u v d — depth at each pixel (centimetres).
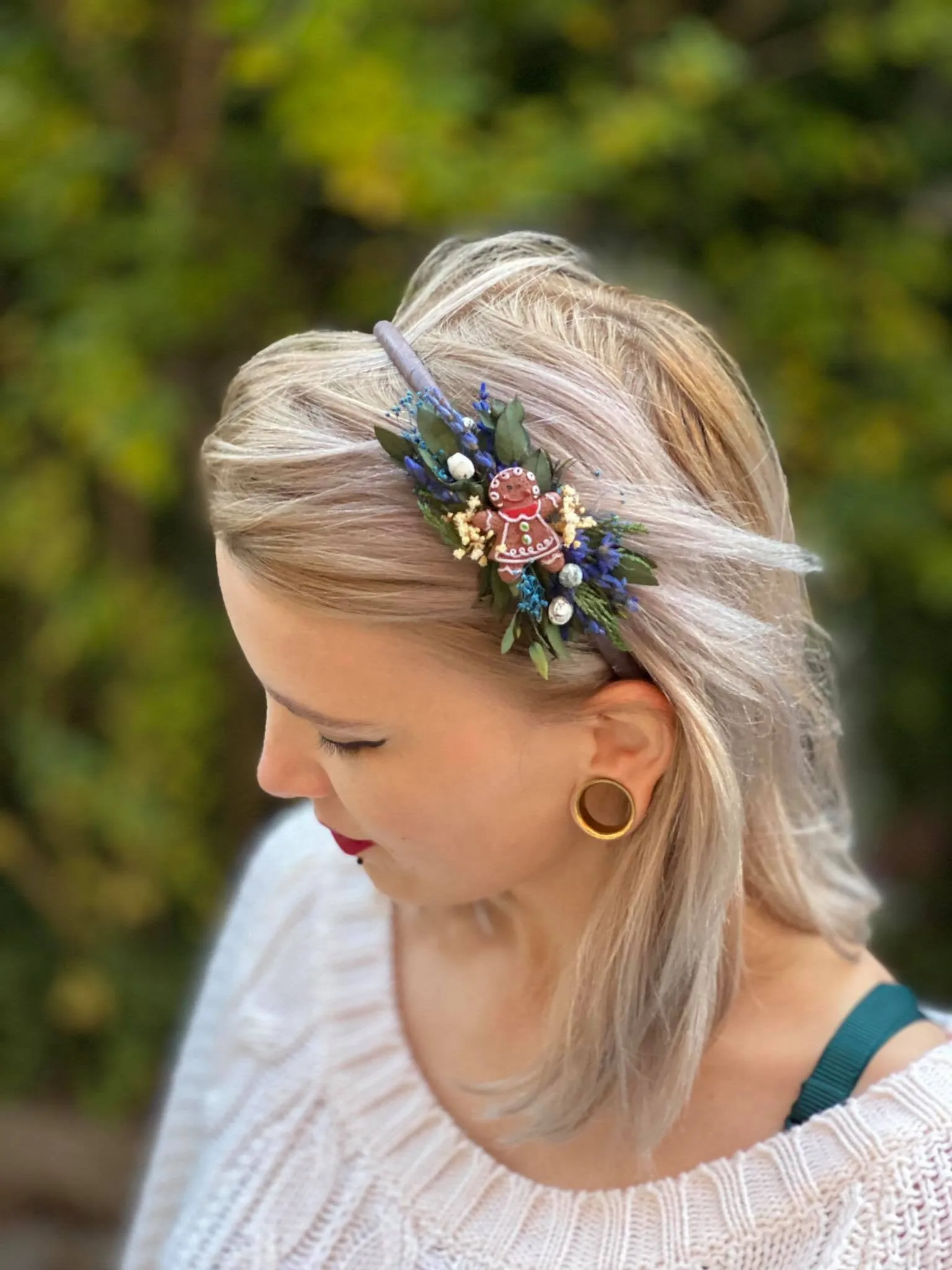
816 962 77
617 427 63
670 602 63
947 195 187
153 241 160
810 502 176
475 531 57
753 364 177
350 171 146
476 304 68
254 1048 95
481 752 63
